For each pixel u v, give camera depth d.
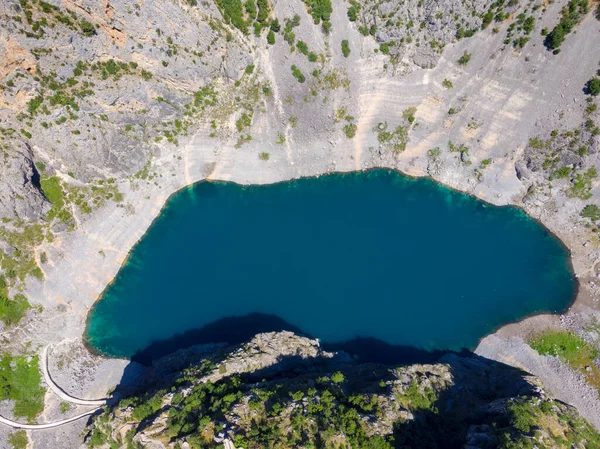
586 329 85.00
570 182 88.88
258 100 93.62
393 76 92.69
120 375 86.81
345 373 76.56
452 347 87.56
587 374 82.31
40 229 88.69
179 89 90.12
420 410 67.94
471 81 90.00
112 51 82.06
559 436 63.84
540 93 86.50
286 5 86.56
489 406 69.69
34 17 74.00
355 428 59.91
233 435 58.38
